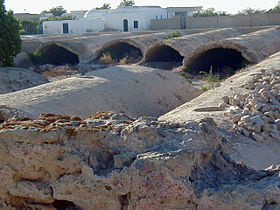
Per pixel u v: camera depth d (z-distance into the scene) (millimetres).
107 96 12711
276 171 4480
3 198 4746
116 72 15656
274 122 9617
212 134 4762
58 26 58906
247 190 3996
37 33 63188
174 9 65312
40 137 4480
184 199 4055
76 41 32500
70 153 4512
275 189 3928
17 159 4582
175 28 51781
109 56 30906
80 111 11180
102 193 4367
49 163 4543
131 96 13547
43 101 10812
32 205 4750
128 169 4211
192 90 17000
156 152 4242
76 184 4473
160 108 14156
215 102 11406
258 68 15836
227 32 35656
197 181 4164
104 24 56938
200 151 4352
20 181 4656
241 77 14164
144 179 4125
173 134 4473
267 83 12484
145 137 4426
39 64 30703
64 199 4566
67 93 11867
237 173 4602
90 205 4461
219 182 4312
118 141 4539
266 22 46031
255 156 7828
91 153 4555
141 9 54938
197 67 26141
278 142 8859
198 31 40750
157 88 15125
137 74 15617
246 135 8797
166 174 4035
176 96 15664
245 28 38406
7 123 4852
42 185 4609
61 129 4535
